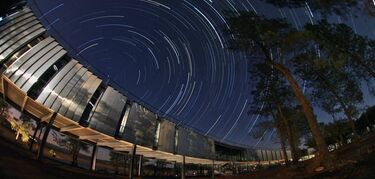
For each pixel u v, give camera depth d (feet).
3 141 45.11
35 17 57.82
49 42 56.34
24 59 50.65
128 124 66.39
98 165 89.25
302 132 132.98
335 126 131.64
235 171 132.05
